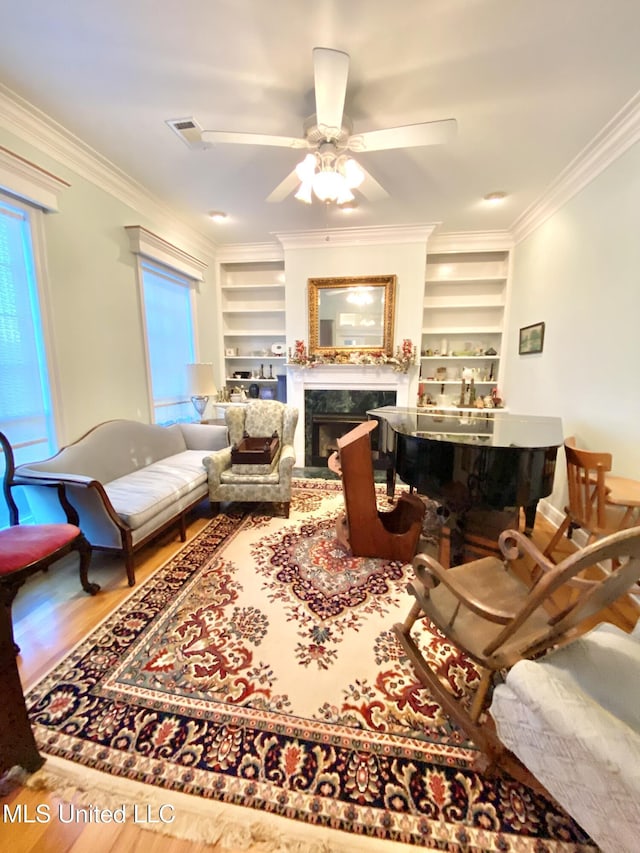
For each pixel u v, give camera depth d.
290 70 1.71
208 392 3.68
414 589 1.32
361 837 0.95
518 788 1.05
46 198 2.16
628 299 2.13
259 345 4.95
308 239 4.02
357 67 1.67
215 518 2.92
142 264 3.15
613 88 1.81
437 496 2.08
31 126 2.06
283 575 2.11
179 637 1.62
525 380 3.58
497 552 2.15
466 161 2.47
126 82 1.79
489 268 4.25
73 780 1.06
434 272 4.36
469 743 1.18
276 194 2.32
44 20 1.45
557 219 2.96
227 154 2.41
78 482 1.84
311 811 1.00
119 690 1.35
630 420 2.12
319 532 2.65
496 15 1.43
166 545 2.47
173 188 2.90
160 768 1.09
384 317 4.05
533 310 3.42
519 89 1.81
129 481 2.51
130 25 1.47
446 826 0.97
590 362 2.49
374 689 1.37
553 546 2.24
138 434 2.91
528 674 0.91
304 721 1.24
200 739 1.18
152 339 3.39
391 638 1.62
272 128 2.15
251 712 1.27
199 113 2.02
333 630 1.67
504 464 1.87
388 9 1.40
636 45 1.56
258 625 1.70
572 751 0.78
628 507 1.85
